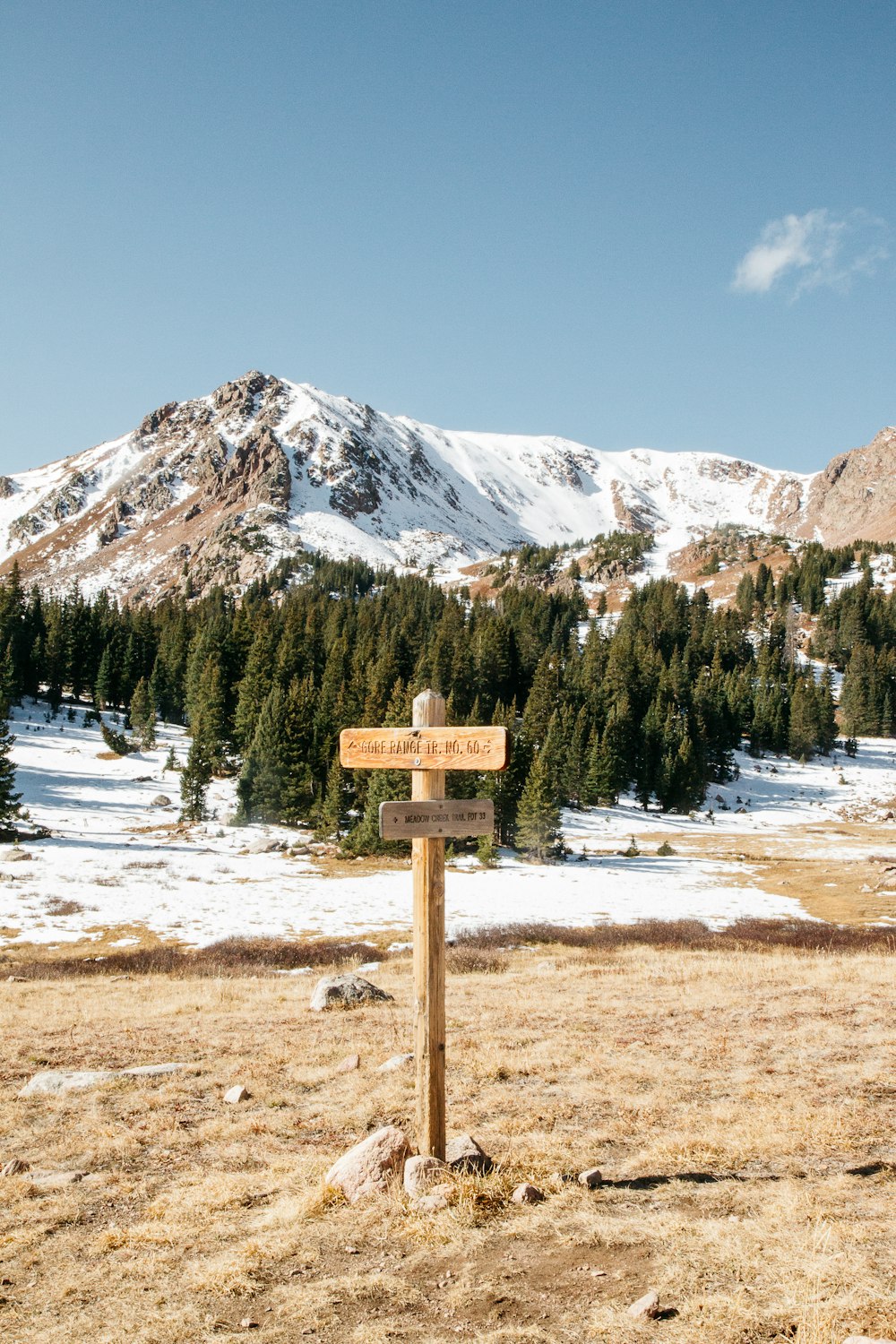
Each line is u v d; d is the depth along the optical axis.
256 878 55.22
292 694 90.94
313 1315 5.71
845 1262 5.79
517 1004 16.31
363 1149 7.90
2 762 64.94
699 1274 5.83
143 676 138.75
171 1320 5.77
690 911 48.25
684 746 112.31
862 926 45.38
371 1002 17.92
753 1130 8.66
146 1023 16.34
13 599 130.62
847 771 143.38
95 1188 8.34
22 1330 5.81
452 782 71.12
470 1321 5.51
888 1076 10.20
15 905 43.69
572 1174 7.90
